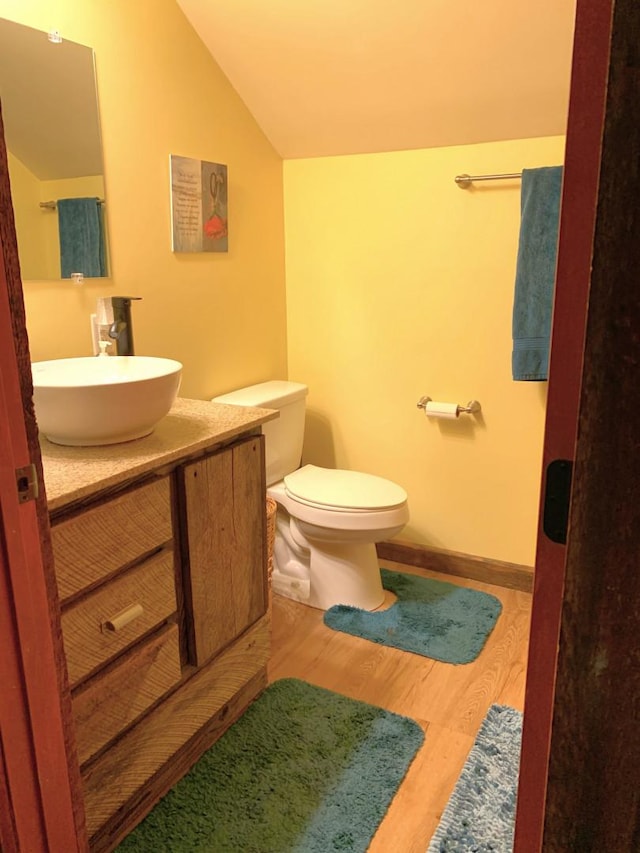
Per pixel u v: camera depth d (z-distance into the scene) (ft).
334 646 7.22
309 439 9.56
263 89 7.68
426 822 5.02
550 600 2.03
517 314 7.16
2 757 2.87
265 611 6.26
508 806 5.10
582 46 1.68
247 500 5.75
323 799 5.22
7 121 5.34
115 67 6.19
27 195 5.58
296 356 9.39
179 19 6.82
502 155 7.40
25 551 2.85
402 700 6.36
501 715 6.07
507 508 8.36
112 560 4.41
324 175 8.55
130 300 6.22
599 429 1.47
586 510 1.53
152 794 5.15
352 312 8.81
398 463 9.00
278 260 8.96
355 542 7.62
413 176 7.97
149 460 4.58
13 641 2.85
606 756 1.65
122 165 6.40
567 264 1.80
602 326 1.42
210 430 5.36
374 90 7.29
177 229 7.13
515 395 7.97
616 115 1.33
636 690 1.57
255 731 5.94
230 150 7.78
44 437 5.01
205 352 7.81
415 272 8.25
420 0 6.14
